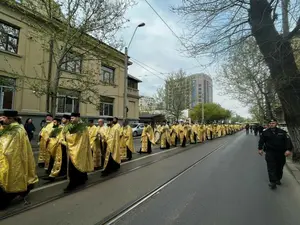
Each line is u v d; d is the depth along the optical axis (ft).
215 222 14.11
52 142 24.26
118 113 99.45
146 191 19.93
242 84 74.64
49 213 15.10
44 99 64.44
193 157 40.45
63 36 49.29
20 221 13.85
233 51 30.07
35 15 49.42
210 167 31.24
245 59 32.07
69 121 22.39
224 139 99.35
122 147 36.29
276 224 14.01
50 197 18.06
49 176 22.75
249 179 24.76
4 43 56.44
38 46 63.16
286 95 34.40
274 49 29.25
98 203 17.01
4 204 15.69
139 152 45.68
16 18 57.82
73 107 75.56
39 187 20.58
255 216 15.10
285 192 20.39
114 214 15.07
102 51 55.77
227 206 16.72
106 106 93.45
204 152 48.37
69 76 66.80
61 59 49.60
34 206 16.16
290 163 34.53
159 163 33.81
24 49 59.98
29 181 16.72
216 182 23.25
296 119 34.83
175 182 23.08
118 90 99.71
